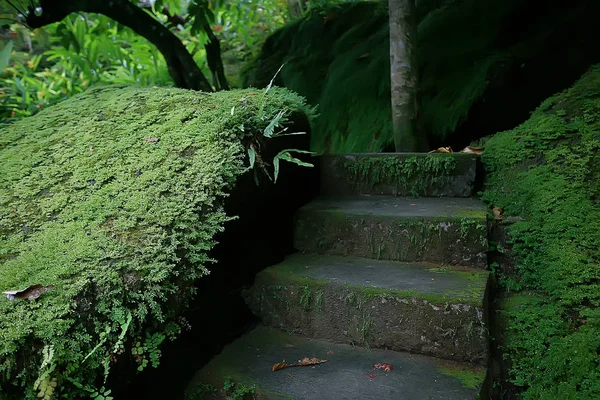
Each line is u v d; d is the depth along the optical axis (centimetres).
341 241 209
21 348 105
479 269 187
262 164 177
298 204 238
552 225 189
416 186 238
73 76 445
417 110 265
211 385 155
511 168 227
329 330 175
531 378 157
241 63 548
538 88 279
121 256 129
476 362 155
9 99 392
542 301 176
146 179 156
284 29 478
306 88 412
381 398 137
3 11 346
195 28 352
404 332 163
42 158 176
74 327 113
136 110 197
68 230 138
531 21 303
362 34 408
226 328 193
